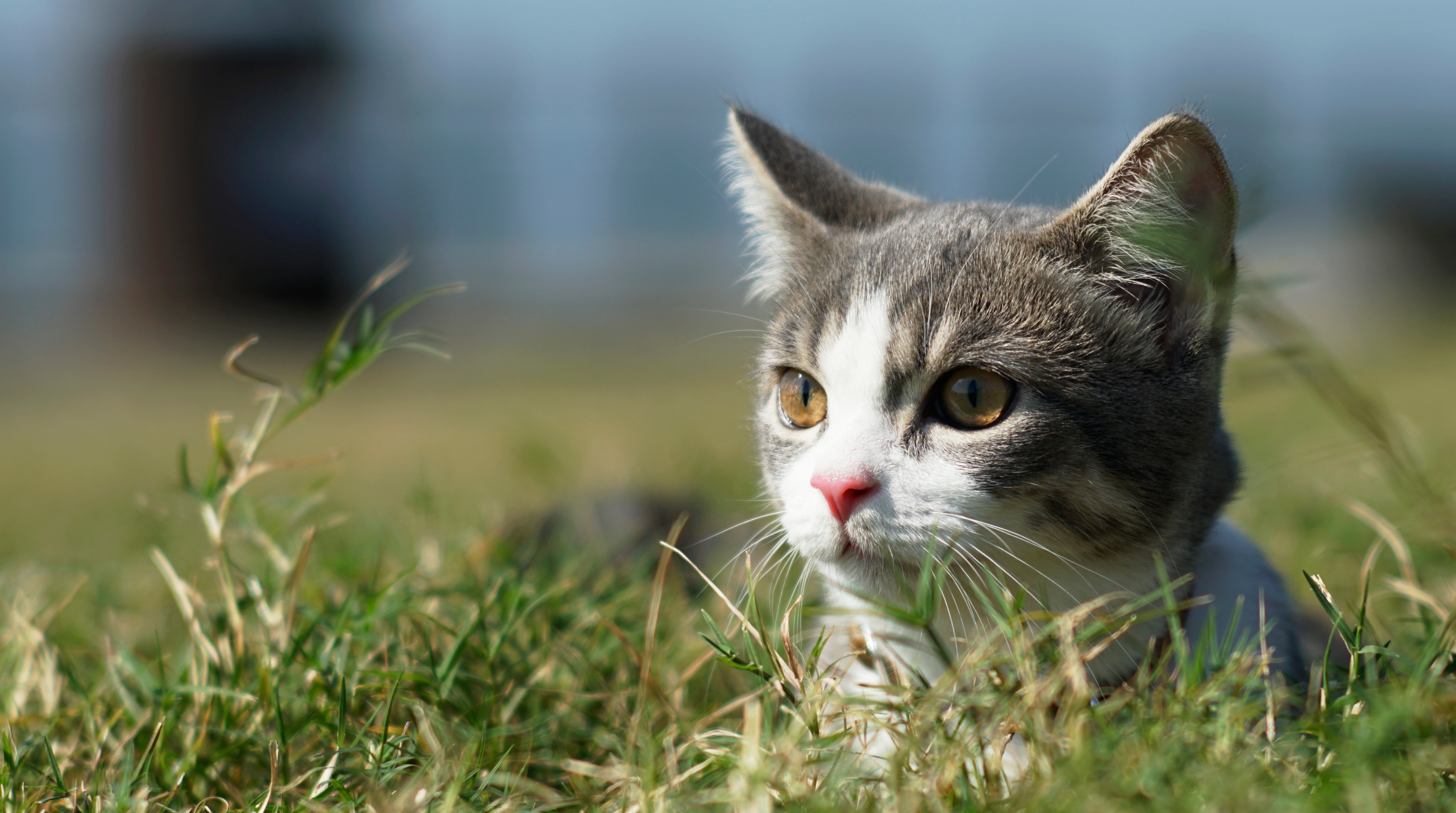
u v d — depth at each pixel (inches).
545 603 22.7
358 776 20.4
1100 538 21.4
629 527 27.0
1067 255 21.8
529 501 29.3
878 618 21.4
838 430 21.7
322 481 24.2
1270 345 25.0
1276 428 35.1
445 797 19.8
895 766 19.4
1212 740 19.4
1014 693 19.7
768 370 23.0
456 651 21.4
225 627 22.4
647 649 21.5
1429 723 19.3
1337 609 21.0
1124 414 21.3
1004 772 19.8
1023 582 21.4
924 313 21.6
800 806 19.2
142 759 20.7
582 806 20.1
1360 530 25.3
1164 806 18.6
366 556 25.4
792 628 21.9
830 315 22.3
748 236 24.6
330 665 21.4
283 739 20.6
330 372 23.1
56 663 22.5
